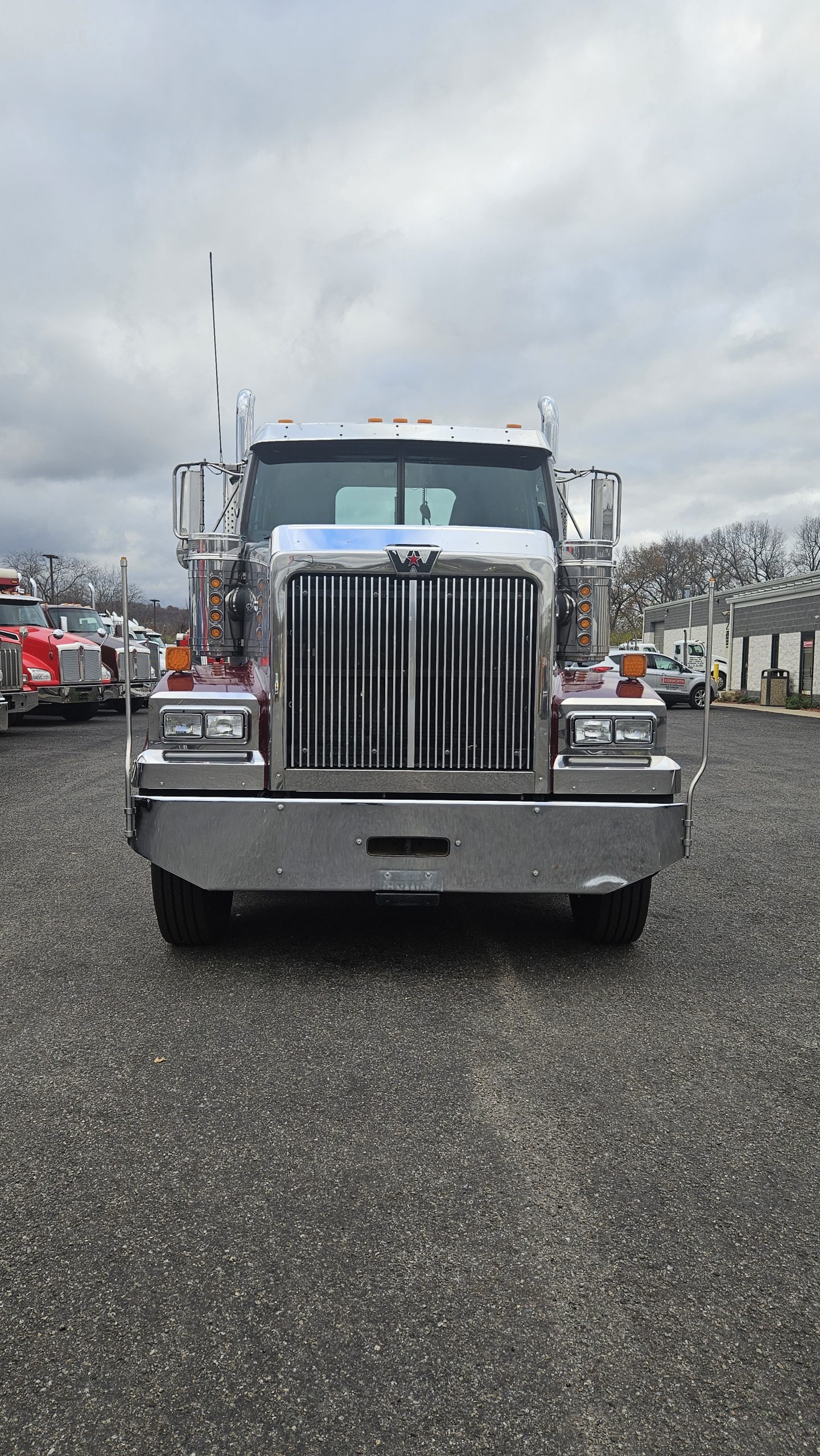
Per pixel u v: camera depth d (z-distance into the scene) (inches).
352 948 202.8
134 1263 96.6
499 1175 113.4
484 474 228.7
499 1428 76.6
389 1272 95.6
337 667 177.0
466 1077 140.0
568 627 194.2
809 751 674.2
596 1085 138.1
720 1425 77.0
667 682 1296.8
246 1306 90.4
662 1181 112.7
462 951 201.5
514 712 178.7
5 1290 92.4
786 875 277.1
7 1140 120.6
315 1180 111.9
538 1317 89.3
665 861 179.5
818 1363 83.9
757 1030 159.8
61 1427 76.4
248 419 238.5
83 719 858.8
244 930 214.5
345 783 178.1
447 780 178.7
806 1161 117.6
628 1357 84.3
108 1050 148.3
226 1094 133.8
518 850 176.9
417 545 175.5
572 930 218.4
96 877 260.5
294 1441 75.2
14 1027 157.3
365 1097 133.2
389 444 228.4
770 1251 99.7
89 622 940.6
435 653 177.2
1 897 240.1
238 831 176.4
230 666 198.2
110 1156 117.0
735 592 1620.3
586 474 221.8
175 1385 80.7
